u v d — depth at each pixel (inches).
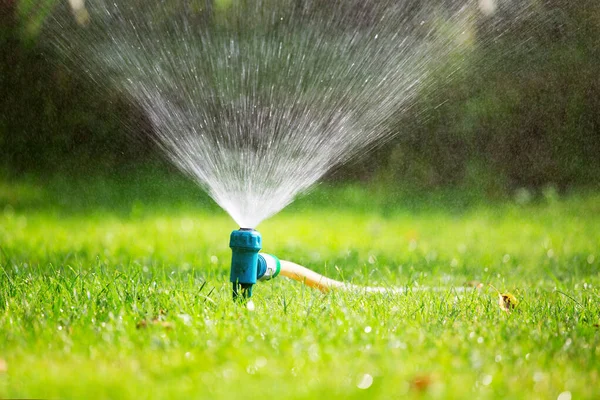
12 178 786.8
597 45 756.6
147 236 533.3
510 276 406.3
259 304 290.8
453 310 283.7
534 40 742.5
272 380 195.8
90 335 237.5
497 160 784.3
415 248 506.9
